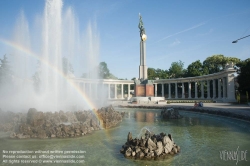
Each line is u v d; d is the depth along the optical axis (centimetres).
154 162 1216
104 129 2272
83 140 1764
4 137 1858
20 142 1702
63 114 2325
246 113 2758
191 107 3962
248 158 1281
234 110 3198
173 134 2000
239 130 2123
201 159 1266
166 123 2686
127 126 2473
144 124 2619
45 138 1820
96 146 1579
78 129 1961
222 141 1705
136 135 1945
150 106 4747
